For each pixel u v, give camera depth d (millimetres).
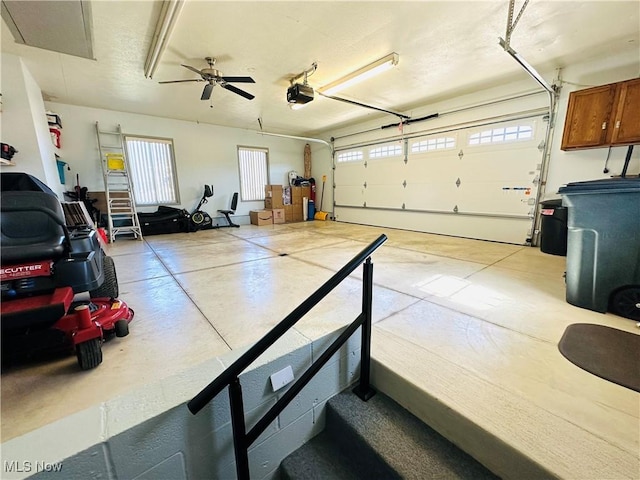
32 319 1330
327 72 3979
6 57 3336
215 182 7305
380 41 3145
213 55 3434
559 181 4082
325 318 1623
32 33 2836
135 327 1928
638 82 3084
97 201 5570
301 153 8992
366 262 1323
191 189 6953
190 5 2496
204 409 983
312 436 1409
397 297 2379
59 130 4945
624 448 943
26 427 1102
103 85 4309
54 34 2865
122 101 5125
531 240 4453
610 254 1936
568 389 1242
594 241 1992
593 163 3756
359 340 1551
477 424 1061
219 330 1885
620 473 861
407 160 6125
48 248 1478
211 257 3975
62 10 2459
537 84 4145
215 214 7391
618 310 1955
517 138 4430
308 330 1444
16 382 1368
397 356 1507
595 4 2494
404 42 3168
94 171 5637
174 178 6691
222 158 7355
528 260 3604
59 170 4879
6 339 1354
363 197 7344
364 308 1359
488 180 4855
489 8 2572
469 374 1354
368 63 3697
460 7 2555
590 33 2988
